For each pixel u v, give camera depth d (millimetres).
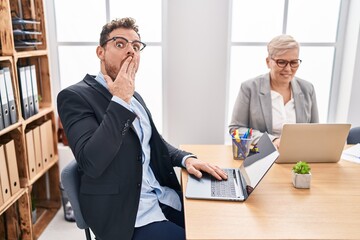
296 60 1922
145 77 2654
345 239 997
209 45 2391
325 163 1648
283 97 2078
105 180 1287
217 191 1299
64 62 2639
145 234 1296
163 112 2660
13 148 1884
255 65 2684
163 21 2490
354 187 1369
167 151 1575
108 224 1294
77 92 1307
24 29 2131
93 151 1149
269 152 1302
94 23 2559
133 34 1368
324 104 2793
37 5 2191
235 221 1088
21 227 2068
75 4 2523
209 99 2500
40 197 2598
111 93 1324
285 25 2594
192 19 2342
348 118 2602
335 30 2637
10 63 1824
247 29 2613
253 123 2074
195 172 1450
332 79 2721
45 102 2389
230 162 1668
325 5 2578
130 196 1314
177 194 1622
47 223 2338
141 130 1474
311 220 1102
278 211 1158
